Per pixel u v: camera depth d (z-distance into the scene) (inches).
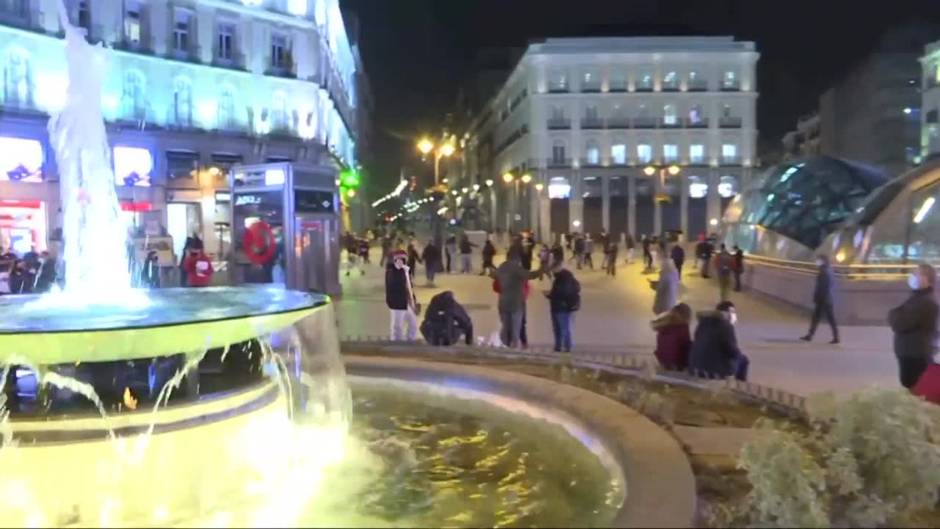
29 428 208.5
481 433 256.7
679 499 152.6
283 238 869.2
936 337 342.3
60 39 1406.3
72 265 358.0
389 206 5137.8
